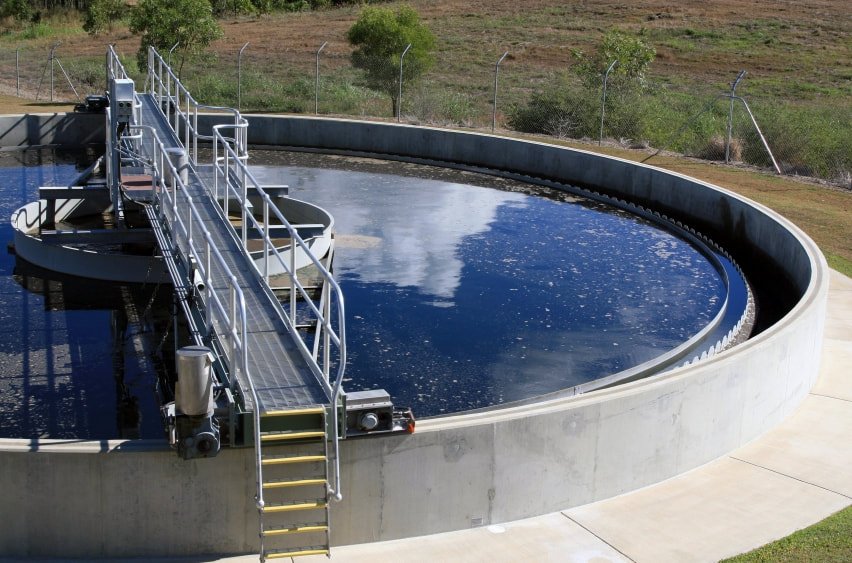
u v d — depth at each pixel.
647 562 6.69
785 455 8.41
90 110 24.89
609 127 25.42
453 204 19.08
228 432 6.64
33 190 19.28
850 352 10.90
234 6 53.34
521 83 36.41
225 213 11.27
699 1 51.16
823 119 26.05
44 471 6.49
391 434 6.87
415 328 11.88
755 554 6.66
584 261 15.27
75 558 6.64
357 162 23.72
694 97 33.19
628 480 7.68
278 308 8.70
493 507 7.20
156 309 12.34
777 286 14.41
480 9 51.22
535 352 11.23
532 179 21.70
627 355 11.26
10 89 32.31
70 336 11.31
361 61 28.48
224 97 30.11
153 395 9.78
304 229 14.69
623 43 29.25
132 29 31.97
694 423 8.00
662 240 16.81
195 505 6.68
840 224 16.56
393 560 6.74
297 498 6.79
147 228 14.70
